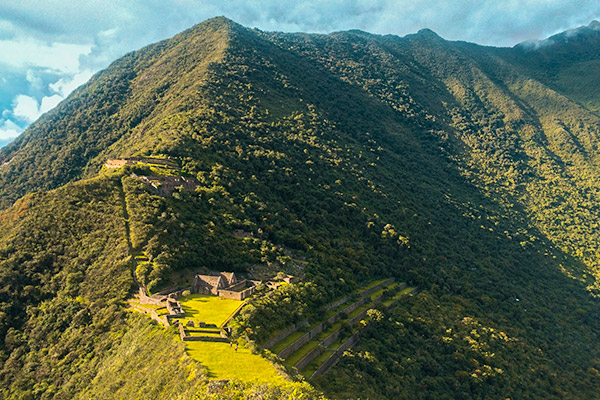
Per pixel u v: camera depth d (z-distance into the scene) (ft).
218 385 178.40
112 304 278.87
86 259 322.14
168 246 318.04
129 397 197.77
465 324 406.82
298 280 341.82
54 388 242.78
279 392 177.06
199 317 250.37
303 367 262.47
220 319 248.32
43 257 329.52
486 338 395.75
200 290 295.28
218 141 510.17
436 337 369.50
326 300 344.90
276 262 359.46
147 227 330.34
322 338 299.79
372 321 354.13
